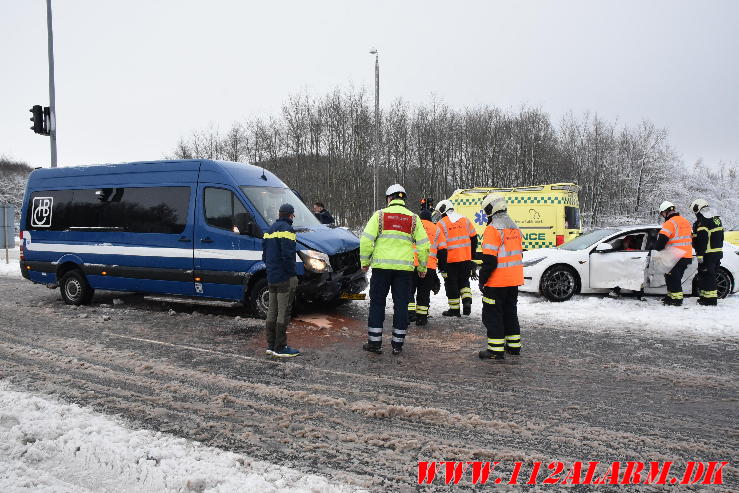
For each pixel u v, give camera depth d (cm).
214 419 410
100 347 634
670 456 353
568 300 927
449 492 304
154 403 445
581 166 4803
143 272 845
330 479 315
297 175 4003
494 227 573
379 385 493
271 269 587
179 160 842
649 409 436
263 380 508
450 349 623
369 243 594
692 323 748
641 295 939
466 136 4584
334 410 430
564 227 1404
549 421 410
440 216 816
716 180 4459
